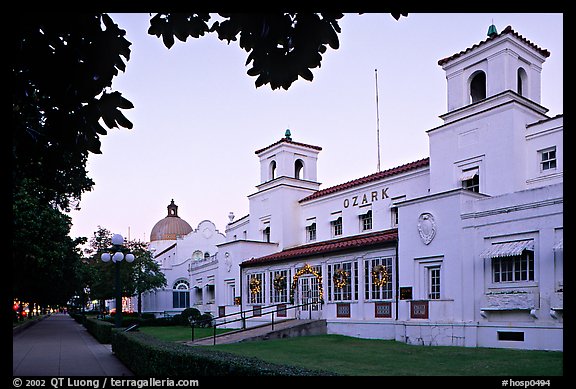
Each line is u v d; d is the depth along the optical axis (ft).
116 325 77.00
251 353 58.59
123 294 169.27
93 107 16.75
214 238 202.39
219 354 29.76
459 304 63.98
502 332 58.75
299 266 97.81
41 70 15.76
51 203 95.25
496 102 70.90
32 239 88.53
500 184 68.95
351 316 83.92
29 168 20.25
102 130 17.40
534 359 46.78
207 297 163.53
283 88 17.66
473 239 63.31
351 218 102.83
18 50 15.02
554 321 53.72
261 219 124.26
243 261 114.62
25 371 46.50
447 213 67.21
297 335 83.25
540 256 55.83
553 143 65.82
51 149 18.67
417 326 67.92
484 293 61.26
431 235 69.00
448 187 75.77
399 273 73.61
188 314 136.36
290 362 49.26
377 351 59.16
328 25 16.49
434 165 78.28
